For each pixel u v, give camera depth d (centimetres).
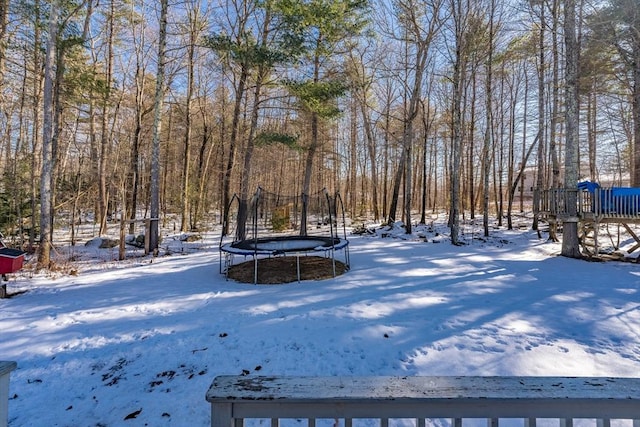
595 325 417
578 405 104
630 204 867
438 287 598
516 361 332
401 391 105
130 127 2023
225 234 1459
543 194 1144
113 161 1873
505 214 2383
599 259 866
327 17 1165
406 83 1662
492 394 104
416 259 880
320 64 1403
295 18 1148
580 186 991
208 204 2130
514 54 1478
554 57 1323
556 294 550
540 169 1397
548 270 739
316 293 576
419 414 105
